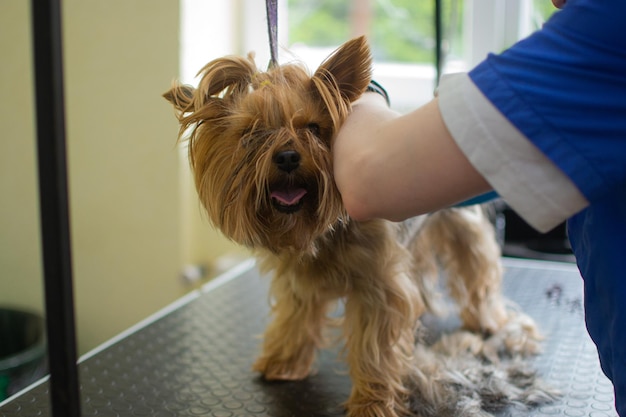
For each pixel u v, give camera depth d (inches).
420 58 114.7
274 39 43.5
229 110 42.8
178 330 64.1
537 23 102.8
